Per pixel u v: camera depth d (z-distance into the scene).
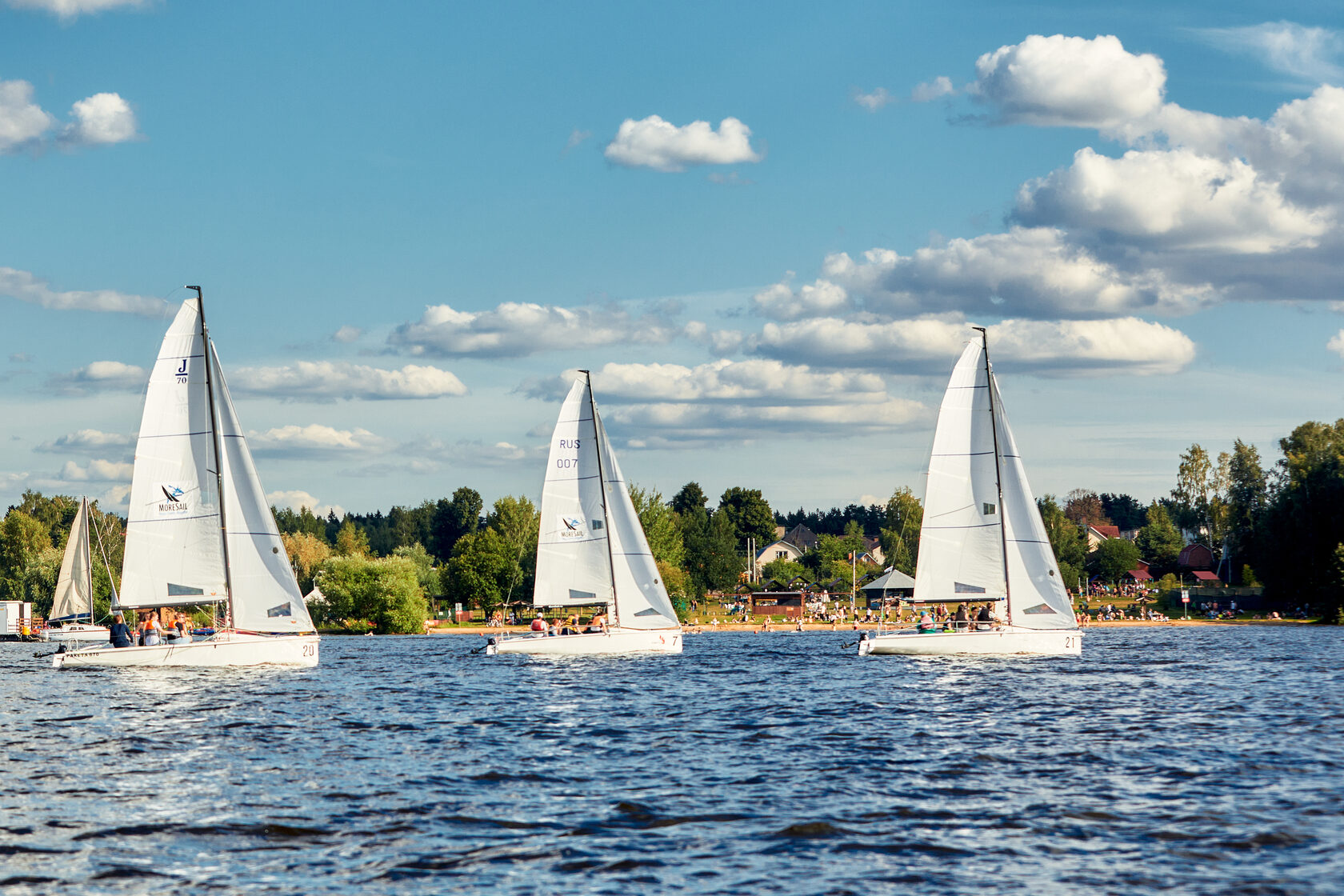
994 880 25.17
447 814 31.42
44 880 25.33
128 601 73.19
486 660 90.62
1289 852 27.23
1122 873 25.67
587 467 91.00
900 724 49.09
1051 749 42.03
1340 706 54.88
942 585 80.44
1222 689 63.66
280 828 29.81
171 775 37.22
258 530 74.50
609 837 28.84
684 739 45.28
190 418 73.75
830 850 27.55
